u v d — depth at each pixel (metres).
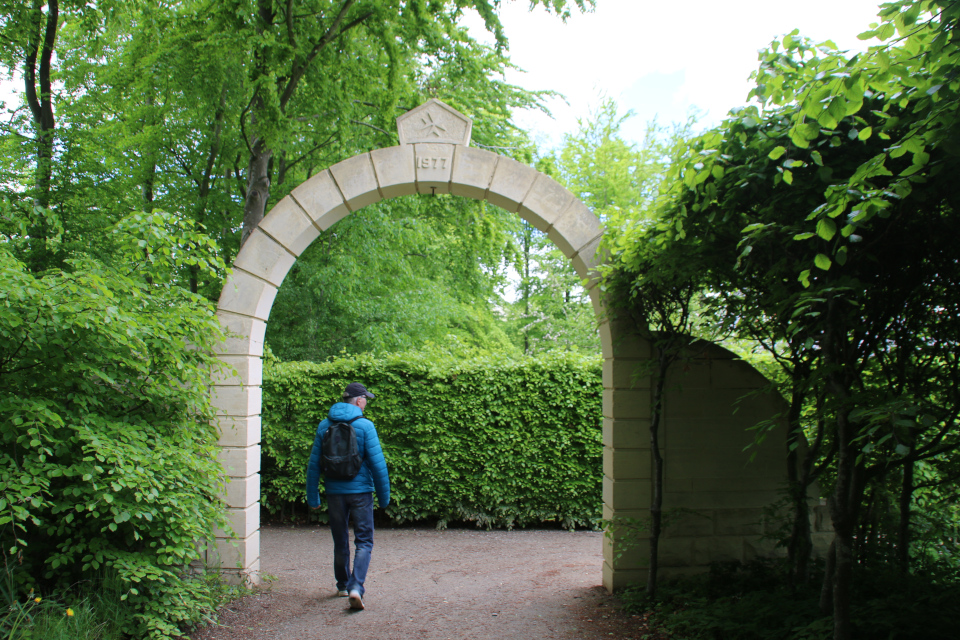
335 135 8.99
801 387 3.15
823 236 2.17
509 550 6.19
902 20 1.75
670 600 4.04
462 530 7.16
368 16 7.05
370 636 3.78
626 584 4.45
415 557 5.90
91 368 3.34
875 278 2.99
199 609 3.86
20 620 2.98
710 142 2.98
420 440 7.21
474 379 7.22
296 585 4.81
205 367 4.23
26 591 3.25
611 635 3.67
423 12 6.91
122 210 7.28
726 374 4.54
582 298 17.34
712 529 4.48
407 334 11.88
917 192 2.36
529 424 7.15
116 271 3.83
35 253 5.64
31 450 3.31
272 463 7.38
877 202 2.01
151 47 7.49
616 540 4.29
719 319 4.12
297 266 10.92
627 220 4.02
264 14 6.99
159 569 3.50
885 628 2.90
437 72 10.59
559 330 17.02
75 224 6.23
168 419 3.95
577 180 17.98
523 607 4.29
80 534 3.45
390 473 7.21
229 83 7.34
